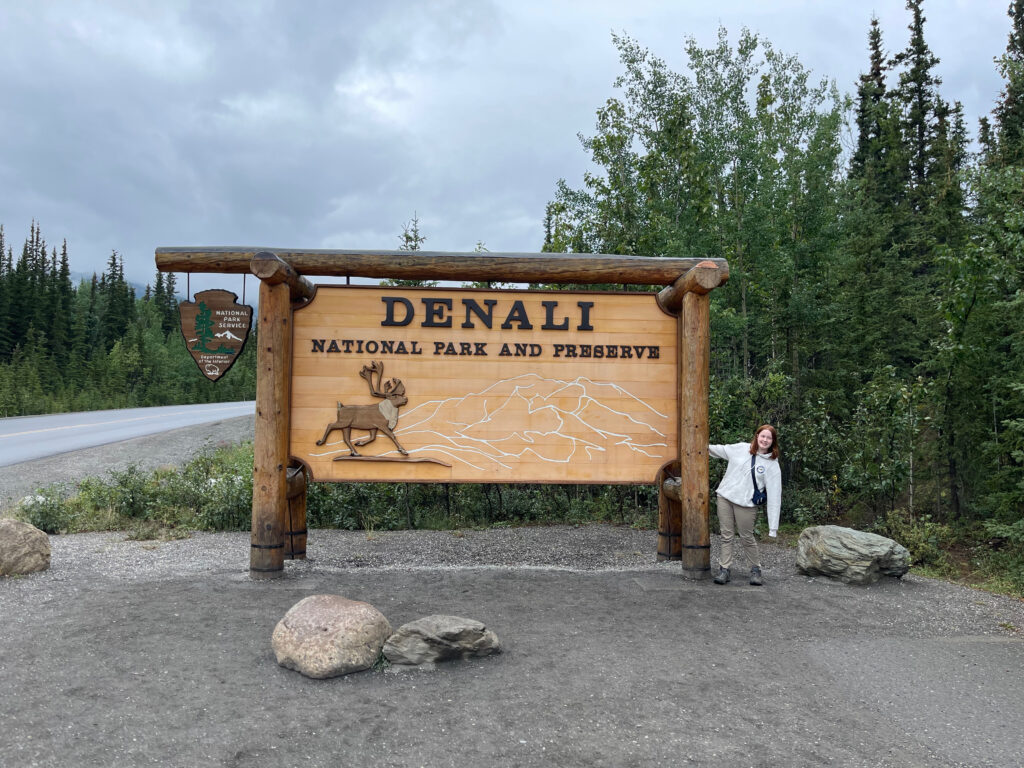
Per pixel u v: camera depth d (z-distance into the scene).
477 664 4.63
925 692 4.38
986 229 11.02
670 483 7.94
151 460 15.22
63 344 60.16
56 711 3.79
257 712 3.83
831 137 15.97
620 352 7.83
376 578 7.06
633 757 3.42
